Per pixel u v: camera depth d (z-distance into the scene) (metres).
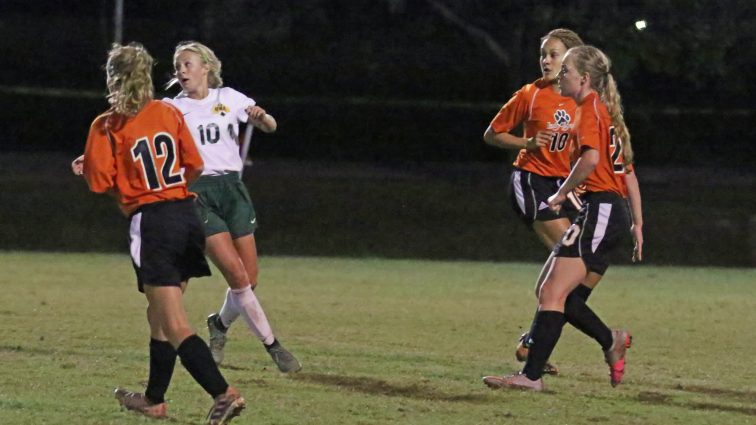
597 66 27.08
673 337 38.84
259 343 34.78
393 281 54.75
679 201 91.12
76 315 39.38
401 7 110.44
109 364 29.80
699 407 26.81
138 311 40.91
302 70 123.94
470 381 29.11
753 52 98.81
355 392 27.27
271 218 81.00
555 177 31.88
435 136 110.75
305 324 39.34
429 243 76.00
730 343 37.72
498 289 52.34
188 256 23.06
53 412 23.95
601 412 25.81
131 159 22.77
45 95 108.69
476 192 90.25
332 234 77.62
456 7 101.94
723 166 111.12
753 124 111.56
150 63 23.36
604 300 49.50
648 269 64.94
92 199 82.00
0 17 133.25
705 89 120.50
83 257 62.50
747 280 59.72
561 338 37.78
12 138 108.19
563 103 31.45
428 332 38.22
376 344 35.28
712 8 83.38
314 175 97.44
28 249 68.25
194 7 129.88
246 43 121.81
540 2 85.31
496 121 31.94
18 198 80.88
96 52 129.12
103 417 23.70
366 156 110.81
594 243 27.47
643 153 110.94
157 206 22.83
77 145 108.94
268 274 56.50
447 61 123.81
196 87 30.08
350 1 121.88
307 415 24.53
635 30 82.06
